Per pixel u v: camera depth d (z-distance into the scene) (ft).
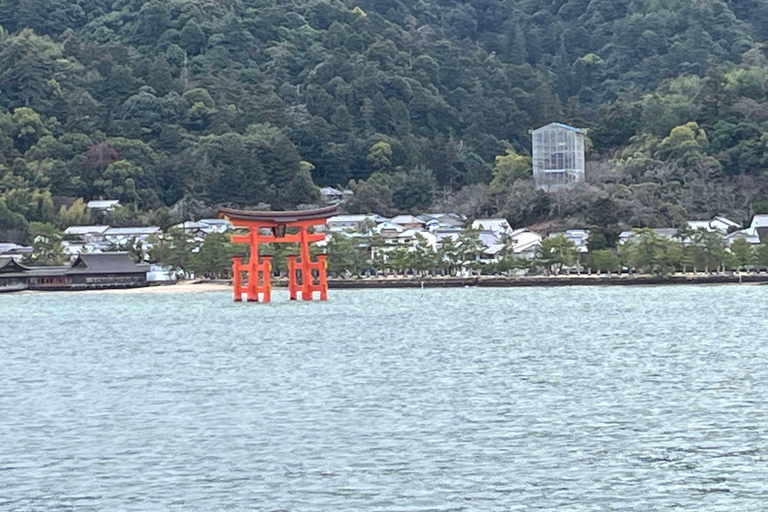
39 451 399.85
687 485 345.31
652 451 380.99
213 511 333.01
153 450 398.01
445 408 458.50
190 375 570.05
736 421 419.54
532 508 329.72
